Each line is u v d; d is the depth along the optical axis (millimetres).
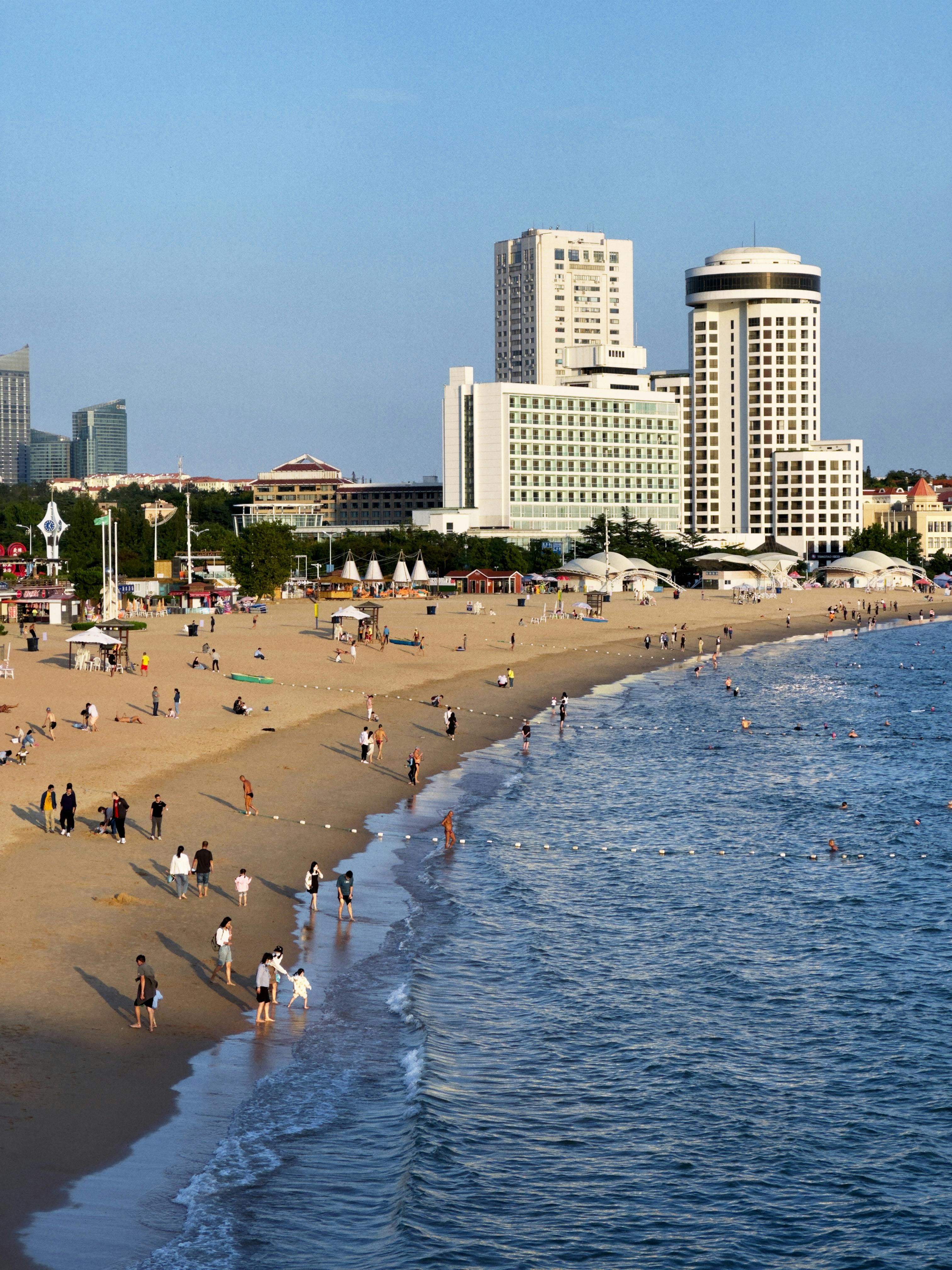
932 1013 41000
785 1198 30312
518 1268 26719
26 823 53719
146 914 43719
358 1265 25875
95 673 102250
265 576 194875
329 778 69188
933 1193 30703
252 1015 36750
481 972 42562
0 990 36031
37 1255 24375
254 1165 28922
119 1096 30906
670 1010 40594
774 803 70688
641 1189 30203
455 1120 32281
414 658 126625
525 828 62500
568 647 146500
